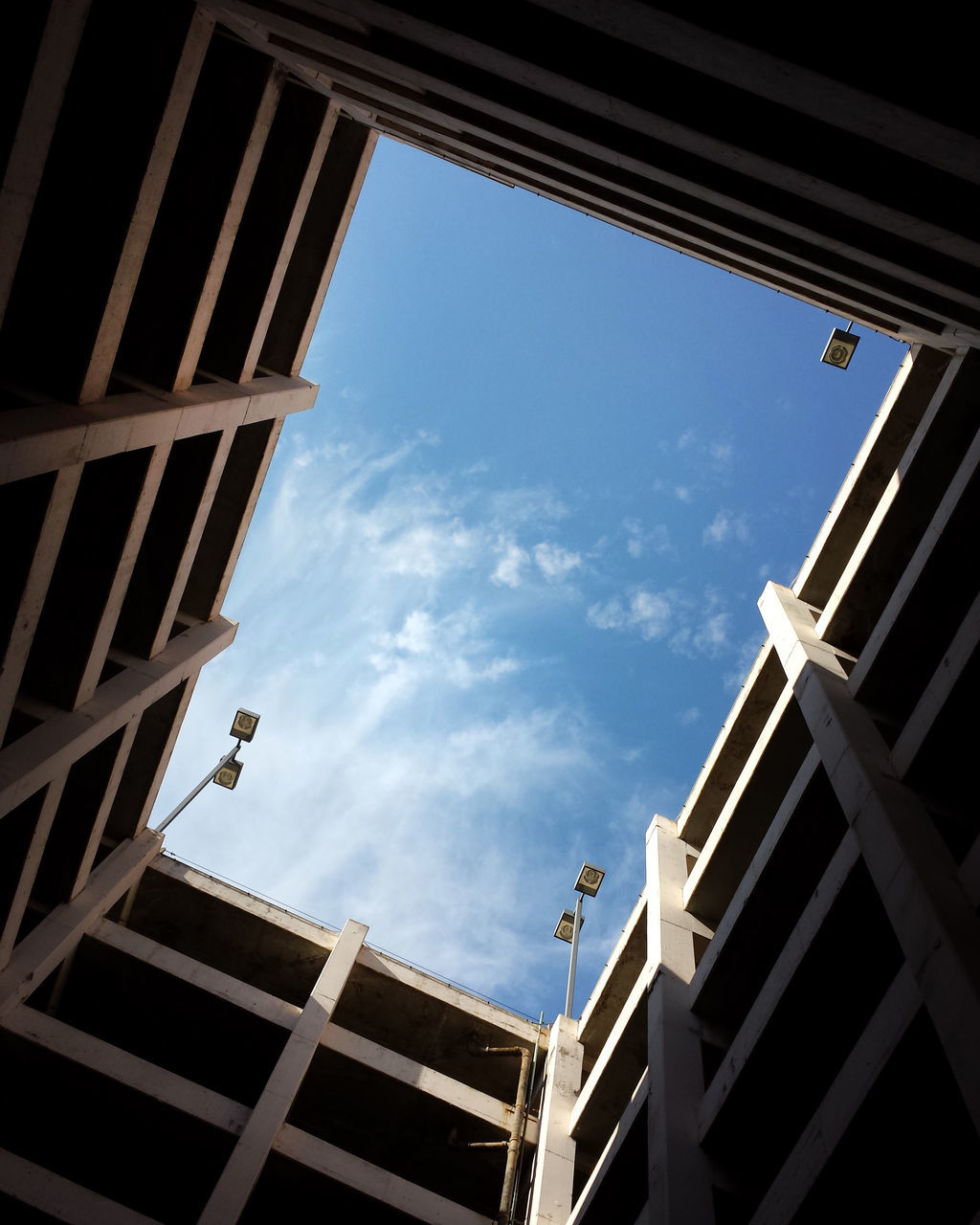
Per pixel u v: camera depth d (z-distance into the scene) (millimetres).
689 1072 12367
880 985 10367
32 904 16828
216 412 15203
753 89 5340
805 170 6312
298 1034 17203
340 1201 16469
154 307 14391
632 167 8516
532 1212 15523
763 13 4883
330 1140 19531
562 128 8164
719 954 12930
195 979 17500
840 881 9977
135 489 13859
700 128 6418
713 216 9531
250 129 14039
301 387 18625
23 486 11719
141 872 19328
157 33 11836
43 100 9164
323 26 8828
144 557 16562
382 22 7328
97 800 16359
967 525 11414
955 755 9992
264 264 16422
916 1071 8094
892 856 9000
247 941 20203
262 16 9688
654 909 15789
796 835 12203
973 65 4727
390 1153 19469
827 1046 10703
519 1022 20062
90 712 14641
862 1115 8281
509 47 6621
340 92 13609
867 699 12203
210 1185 17359
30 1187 13586
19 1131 17422
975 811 9938
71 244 12172
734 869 15609
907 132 4957
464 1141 18438
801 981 10453
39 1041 15359
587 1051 19328
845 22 4836
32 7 8969
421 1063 19766
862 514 15555
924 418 13250
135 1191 17969
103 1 11789
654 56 6316
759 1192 10852
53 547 11969
